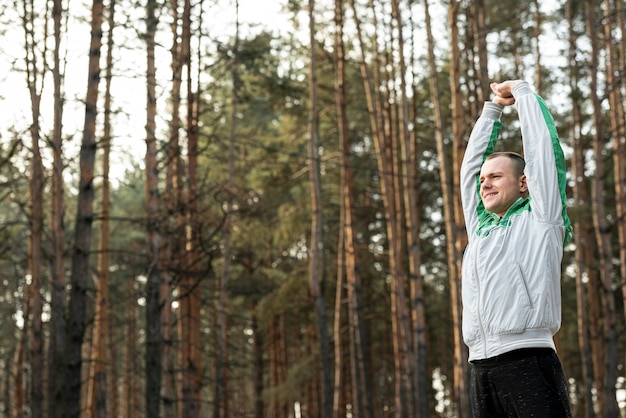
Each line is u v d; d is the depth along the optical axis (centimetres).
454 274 1789
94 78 1248
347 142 2269
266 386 3941
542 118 320
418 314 2042
